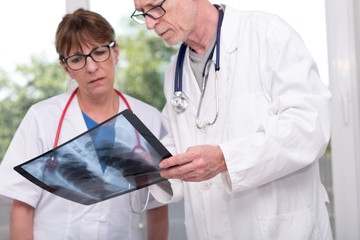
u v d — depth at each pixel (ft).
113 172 3.43
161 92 6.33
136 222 4.84
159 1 3.90
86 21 4.47
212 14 4.35
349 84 6.21
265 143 3.44
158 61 6.34
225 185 3.65
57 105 4.83
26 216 4.51
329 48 6.24
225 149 3.47
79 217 4.52
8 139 6.14
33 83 6.19
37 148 4.60
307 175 3.93
